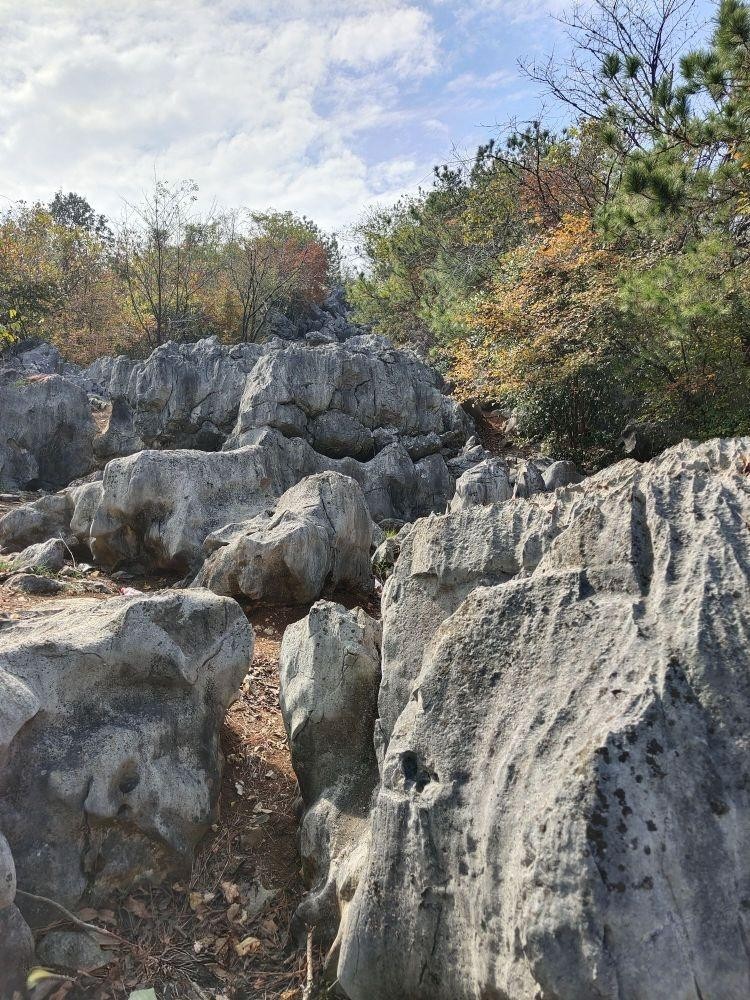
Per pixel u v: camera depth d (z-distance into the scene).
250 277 34.28
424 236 29.45
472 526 3.45
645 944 1.96
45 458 14.80
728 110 9.55
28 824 3.12
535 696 2.54
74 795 3.19
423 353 25.50
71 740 3.33
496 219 25.14
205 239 32.56
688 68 9.61
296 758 3.94
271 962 3.24
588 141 19.81
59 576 7.61
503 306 15.95
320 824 3.53
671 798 2.12
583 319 14.48
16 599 6.62
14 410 14.34
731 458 3.41
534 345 15.03
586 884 2.02
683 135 10.10
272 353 12.34
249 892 3.55
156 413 14.62
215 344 16.02
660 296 10.34
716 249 9.74
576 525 2.88
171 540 7.64
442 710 2.78
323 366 12.33
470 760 2.61
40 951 3.05
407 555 3.71
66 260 34.12
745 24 8.90
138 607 3.82
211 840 3.77
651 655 2.37
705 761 2.16
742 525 2.60
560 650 2.59
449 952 2.46
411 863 2.61
